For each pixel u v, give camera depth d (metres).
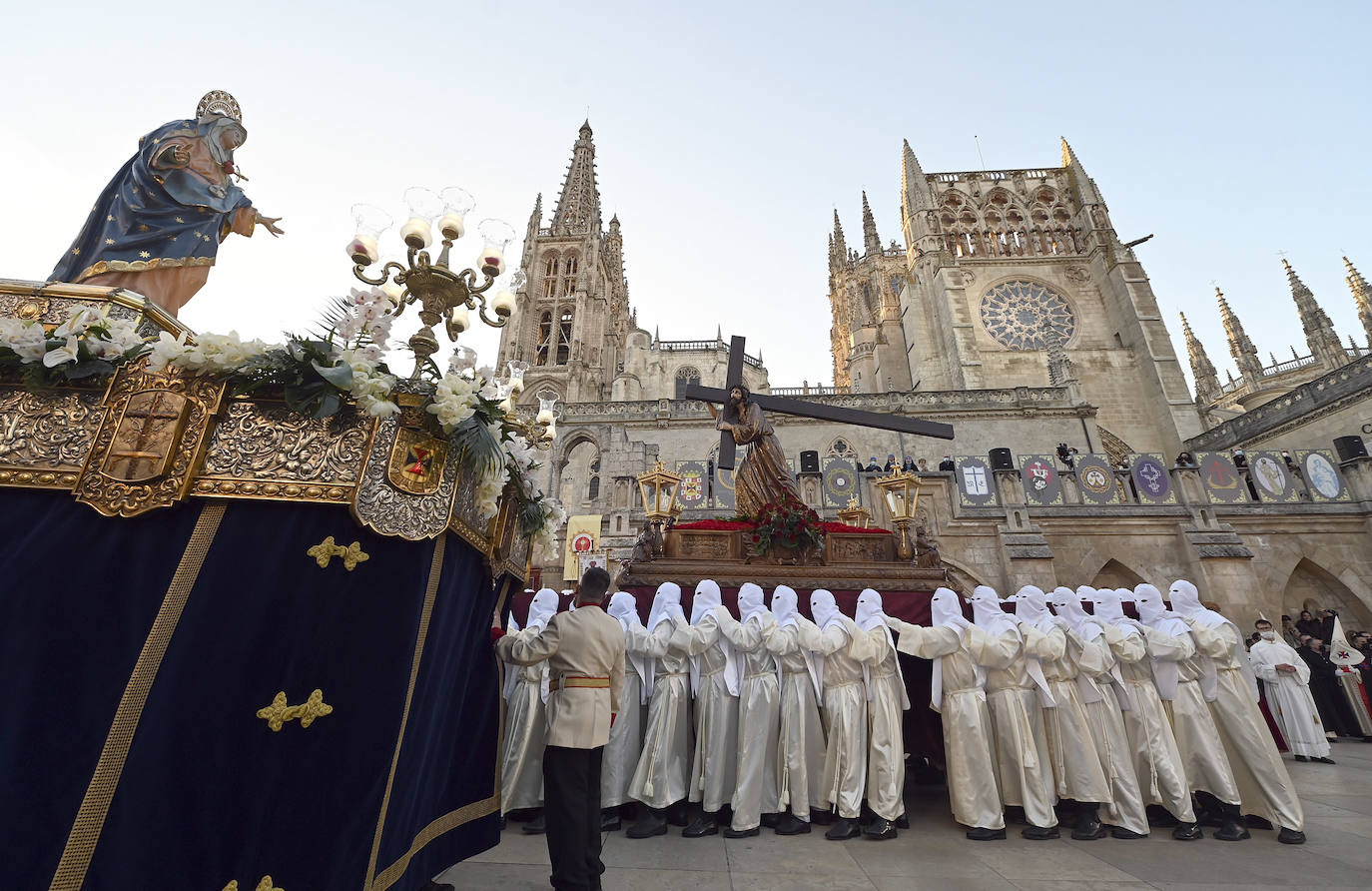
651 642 5.70
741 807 5.38
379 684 3.01
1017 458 29.17
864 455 29.83
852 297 64.50
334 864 2.66
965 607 7.44
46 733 2.58
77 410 3.26
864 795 5.62
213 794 2.64
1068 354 39.56
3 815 2.42
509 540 4.94
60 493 3.11
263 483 3.14
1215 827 5.66
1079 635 5.83
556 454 27.39
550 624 4.42
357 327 3.92
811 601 6.24
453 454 3.70
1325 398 26.06
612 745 5.69
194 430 3.18
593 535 20.39
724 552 8.02
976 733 5.53
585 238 55.91
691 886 4.23
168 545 3.02
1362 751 10.78
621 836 5.42
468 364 4.62
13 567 2.86
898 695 5.84
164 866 2.50
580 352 49.00
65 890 2.36
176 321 4.16
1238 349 57.72
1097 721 5.71
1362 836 5.46
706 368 59.06
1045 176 47.28
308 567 3.09
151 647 2.78
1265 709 10.52
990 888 4.19
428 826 3.62
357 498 3.15
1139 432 36.59
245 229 5.88
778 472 8.80
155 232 5.20
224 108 5.66
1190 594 6.33
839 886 4.22
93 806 2.50
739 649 5.91
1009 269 43.41
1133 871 4.53
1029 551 18.88
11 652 2.68
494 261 5.56
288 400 3.20
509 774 5.75
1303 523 19.84
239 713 2.78
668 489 8.45
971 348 38.81
